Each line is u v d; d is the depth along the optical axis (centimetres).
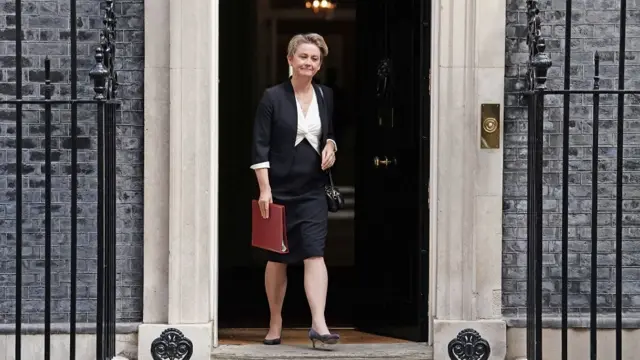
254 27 912
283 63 1038
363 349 587
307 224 578
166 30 565
